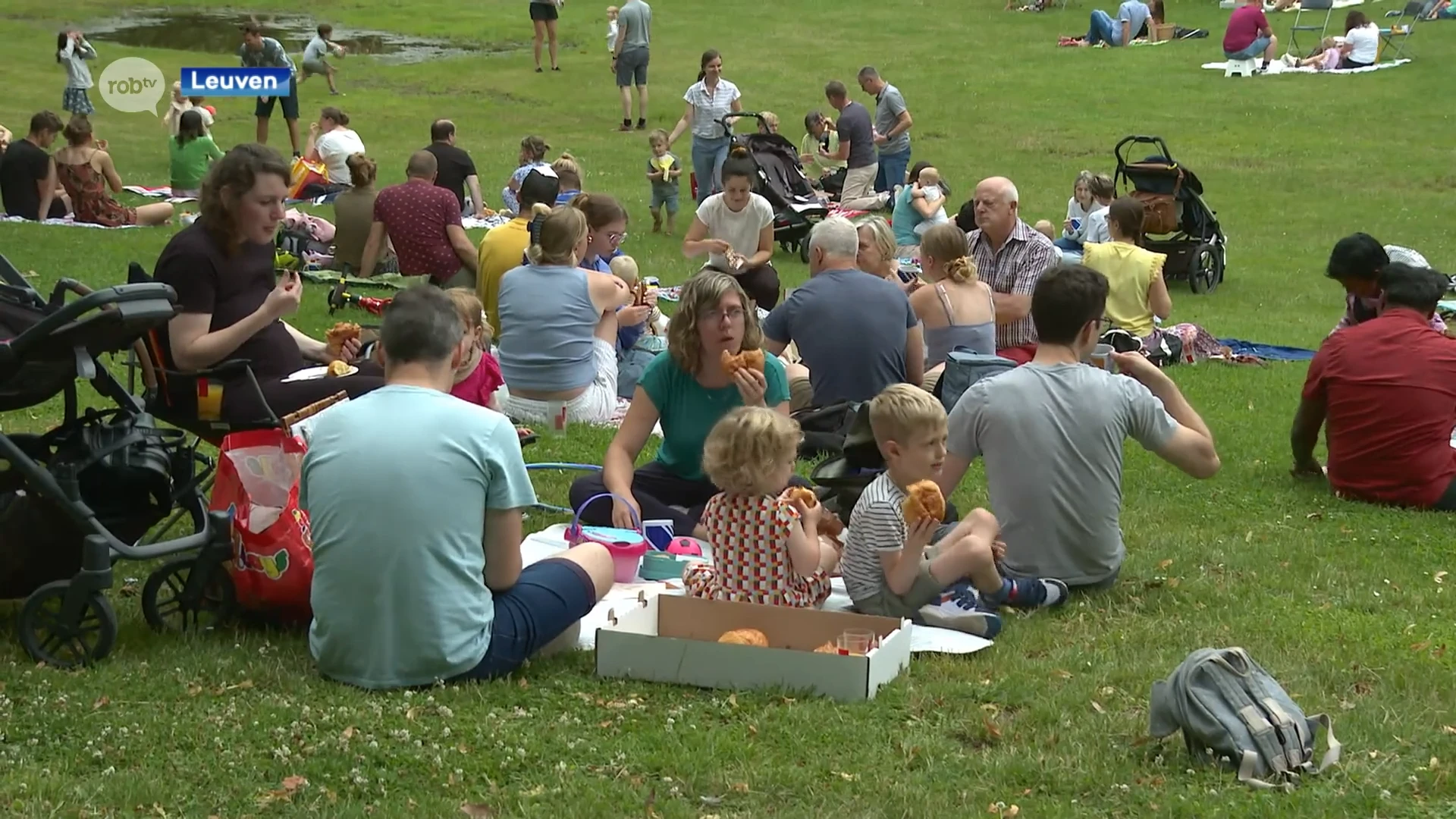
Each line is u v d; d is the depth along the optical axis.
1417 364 7.01
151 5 40.31
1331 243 17.38
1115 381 5.55
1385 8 33.75
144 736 4.12
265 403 5.67
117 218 14.89
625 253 15.15
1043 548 5.52
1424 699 4.58
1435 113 25.00
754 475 4.99
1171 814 3.73
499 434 4.57
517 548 4.64
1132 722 4.30
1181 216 14.63
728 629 4.96
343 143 17.72
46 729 4.18
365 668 4.50
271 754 4.04
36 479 4.65
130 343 5.09
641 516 6.21
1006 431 5.49
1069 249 13.99
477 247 13.60
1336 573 5.97
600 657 4.67
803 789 3.91
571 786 3.89
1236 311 13.55
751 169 10.62
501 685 4.53
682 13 37.72
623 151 23.11
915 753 4.10
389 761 4.01
